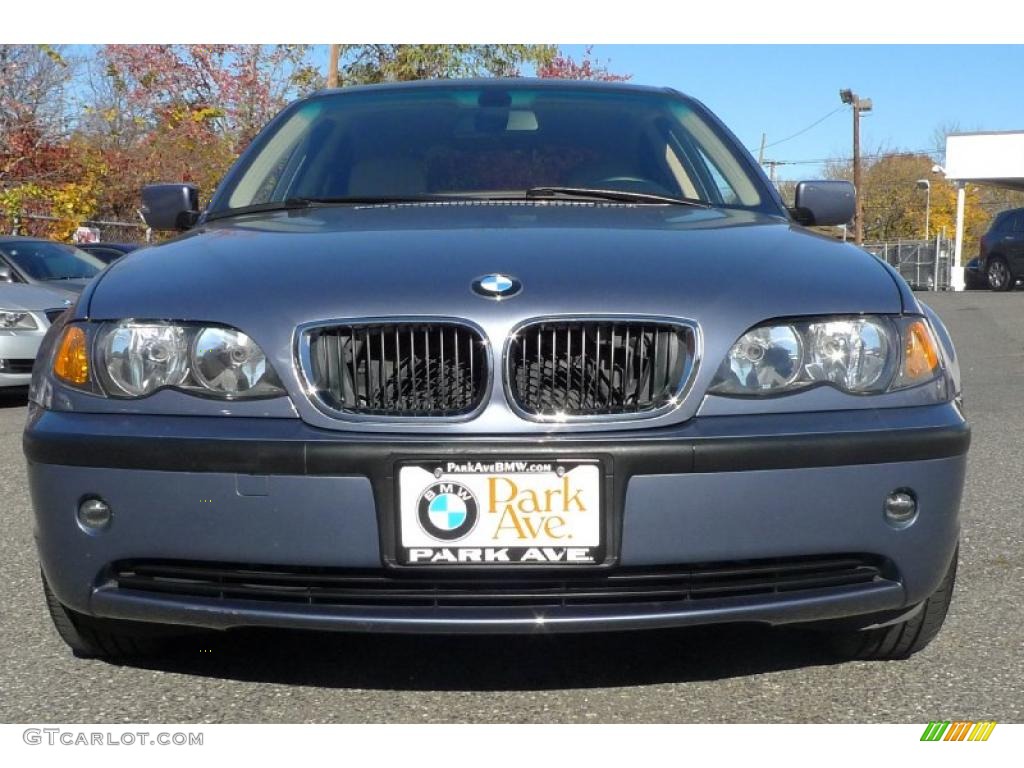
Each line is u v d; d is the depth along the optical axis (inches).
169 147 912.9
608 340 104.0
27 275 397.7
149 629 116.3
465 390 103.3
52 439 105.8
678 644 127.6
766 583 103.9
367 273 108.1
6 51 783.7
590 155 151.4
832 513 102.9
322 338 104.3
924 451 105.0
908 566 106.0
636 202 141.1
